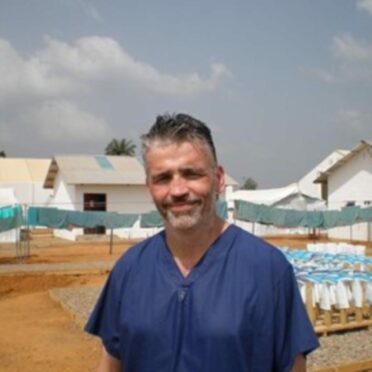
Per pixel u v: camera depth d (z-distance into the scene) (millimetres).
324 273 10023
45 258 24078
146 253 2709
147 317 2541
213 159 2625
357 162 37594
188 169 2543
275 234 39469
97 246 30984
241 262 2535
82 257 24484
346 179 38469
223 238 2607
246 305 2441
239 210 28859
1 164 56688
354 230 37031
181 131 2551
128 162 41438
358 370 7375
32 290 15742
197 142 2562
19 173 55719
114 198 38750
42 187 52406
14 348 8883
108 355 2830
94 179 38062
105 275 18422
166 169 2557
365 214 30859
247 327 2424
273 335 2480
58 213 24828
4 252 27297
